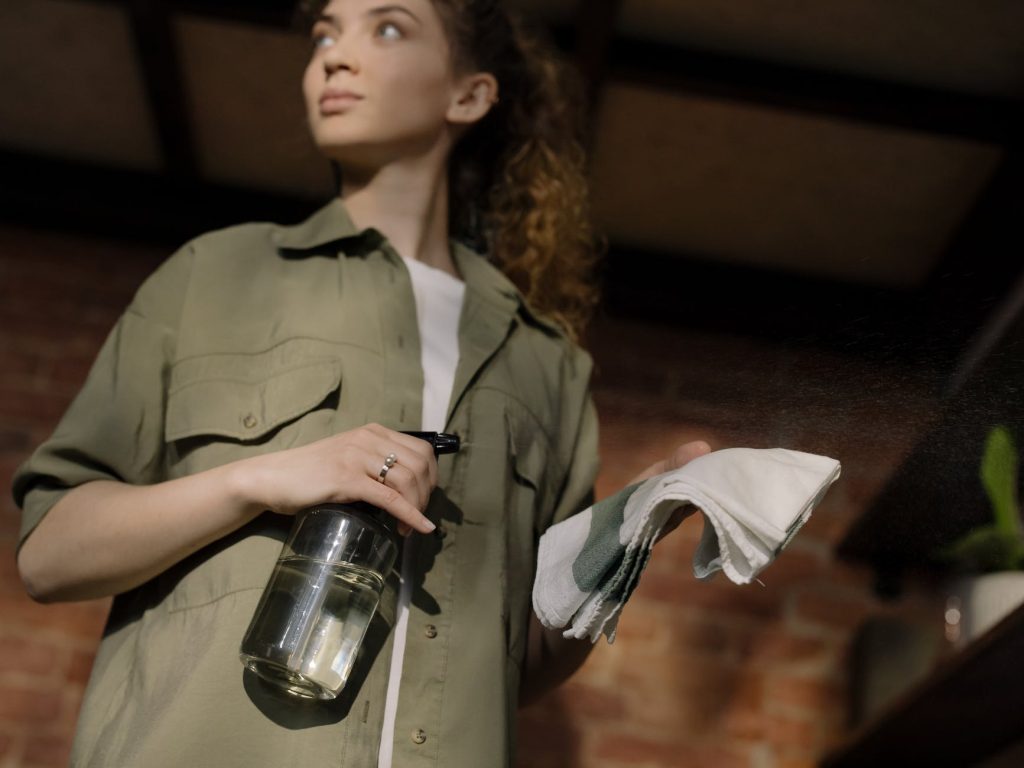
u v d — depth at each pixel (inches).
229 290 54.0
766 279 126.3
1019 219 108.7
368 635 45.6
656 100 111.7
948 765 98.1
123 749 43.3
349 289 54.6
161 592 48.1
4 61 117.6
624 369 125.1
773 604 115.0
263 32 111.0
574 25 108.7
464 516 50.1
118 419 51.7
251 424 49.9
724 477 42.8
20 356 123.6
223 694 43.4
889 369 47.9
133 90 120.2
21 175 127.6
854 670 112.7
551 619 45.4
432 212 62.1
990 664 76.9
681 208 122.6
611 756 109.3
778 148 113.7
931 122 107.5
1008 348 46.5
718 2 104.4
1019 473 48.6
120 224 128.8
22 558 49.4
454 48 64.9
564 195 75.2
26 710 108.2
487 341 56.4
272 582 43.9
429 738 45.2
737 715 111.2
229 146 125.5
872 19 102.7
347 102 60.0
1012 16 98.7
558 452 57.7
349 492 44.5
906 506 50.3
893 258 119.3
